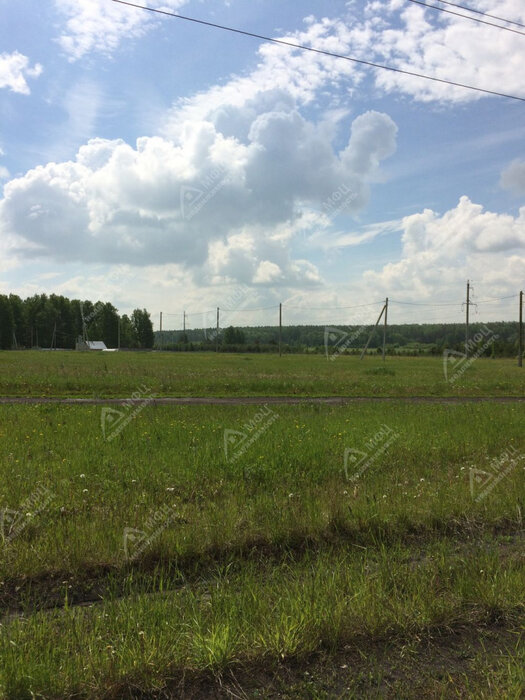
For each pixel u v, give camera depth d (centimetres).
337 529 581
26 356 6612
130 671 308
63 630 353
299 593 400
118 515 589
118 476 769
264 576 464
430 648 360
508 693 298
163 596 409
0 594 427
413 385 2848
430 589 425
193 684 315
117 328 13675
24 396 2059
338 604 382
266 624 357
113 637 342
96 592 438
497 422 1441
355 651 353
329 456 941
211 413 1562
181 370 3806
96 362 4966
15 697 287
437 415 1582
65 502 638
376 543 555
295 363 5581
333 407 1805
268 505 629
